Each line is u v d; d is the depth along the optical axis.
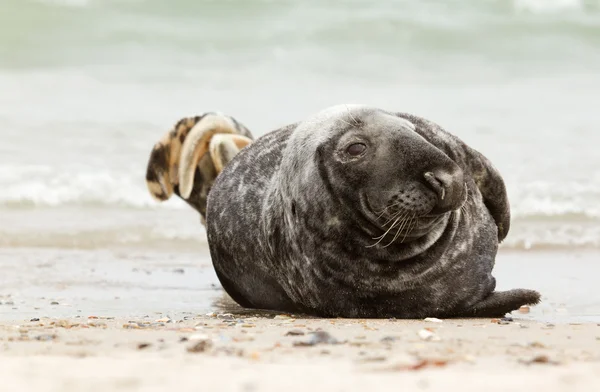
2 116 69.44
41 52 98.62
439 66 94.94
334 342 19.19
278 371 15.01
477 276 25.89
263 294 28.86
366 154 23.36
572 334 21.42
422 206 22.50
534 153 58.44
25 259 39.47
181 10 110.94
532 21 105.19
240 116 71.19
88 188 52.53
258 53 97.94
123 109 73.69
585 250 40.50
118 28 104.12
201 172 36.59
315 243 24.95
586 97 79.75
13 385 13.66
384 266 24.58
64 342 19.55
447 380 13.94
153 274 36.69
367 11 110.19
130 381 13.88
